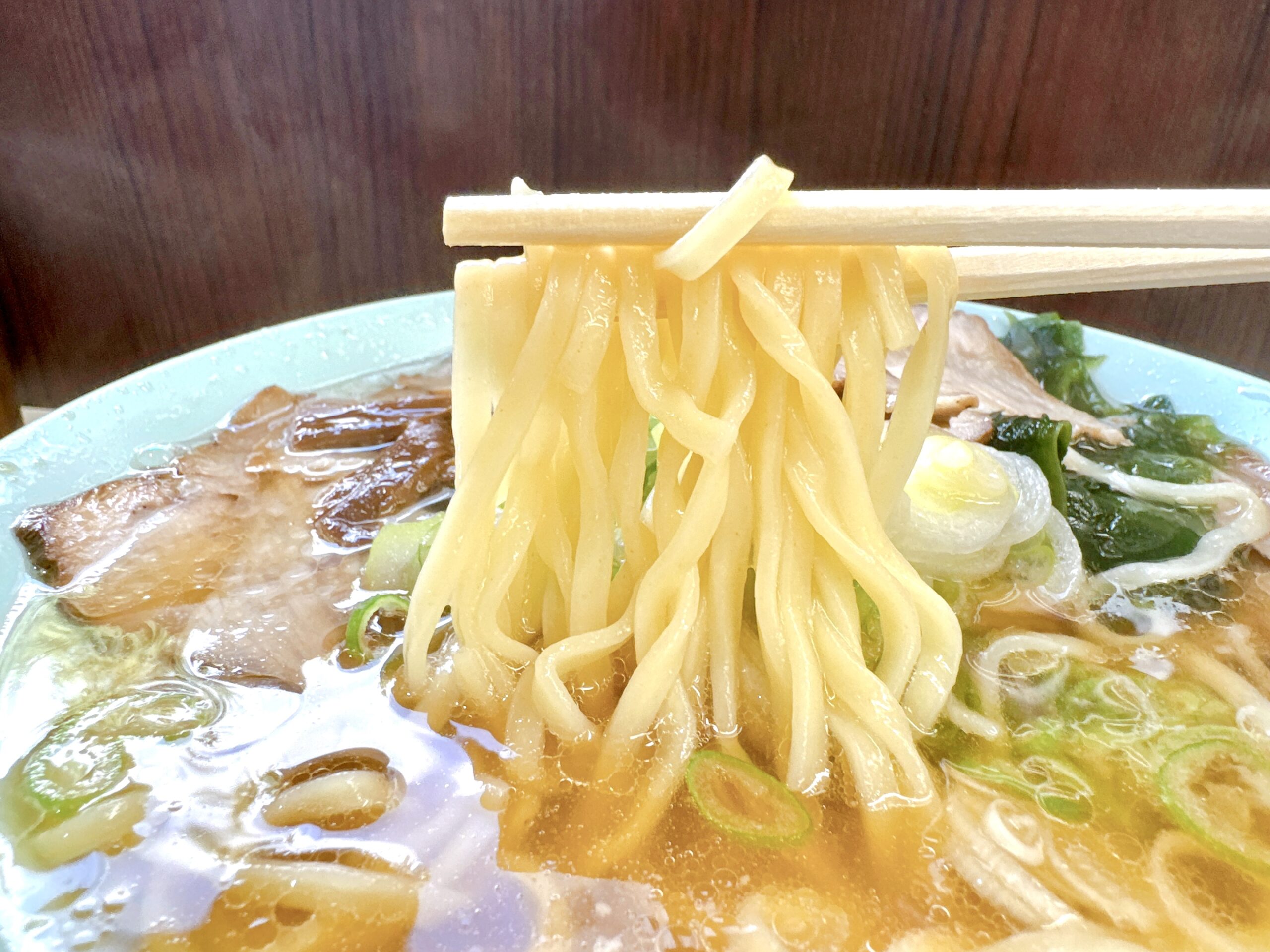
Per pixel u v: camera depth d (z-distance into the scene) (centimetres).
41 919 9
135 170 24
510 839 11
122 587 13
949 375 19
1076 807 11
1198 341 27
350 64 23
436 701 12
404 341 20
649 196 10
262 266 26
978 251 12
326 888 10
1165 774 11
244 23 22
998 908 10
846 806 11
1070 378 19
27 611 12
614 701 12
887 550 12
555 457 12
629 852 10
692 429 11
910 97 24
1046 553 14
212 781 11
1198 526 15
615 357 12
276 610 13
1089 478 16
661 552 12
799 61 24
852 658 12
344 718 12
